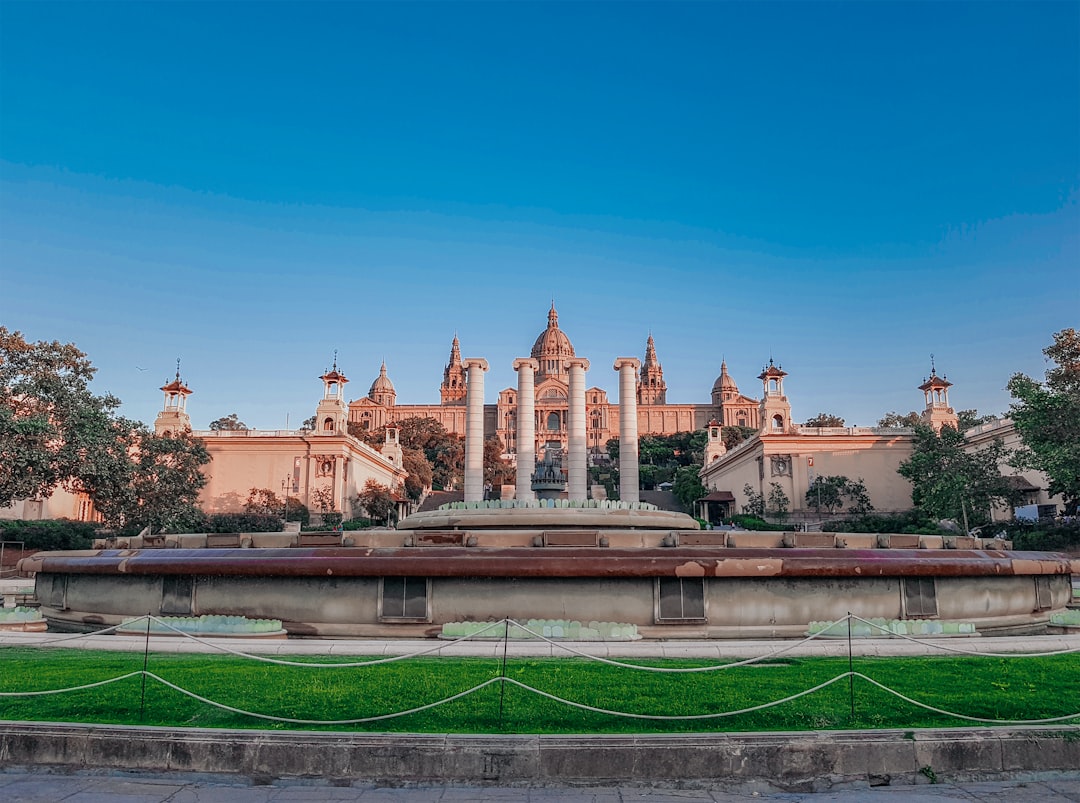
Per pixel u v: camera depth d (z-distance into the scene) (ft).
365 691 39.93
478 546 62.34
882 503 298.15
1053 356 180.65
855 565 59.26
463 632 56.54
